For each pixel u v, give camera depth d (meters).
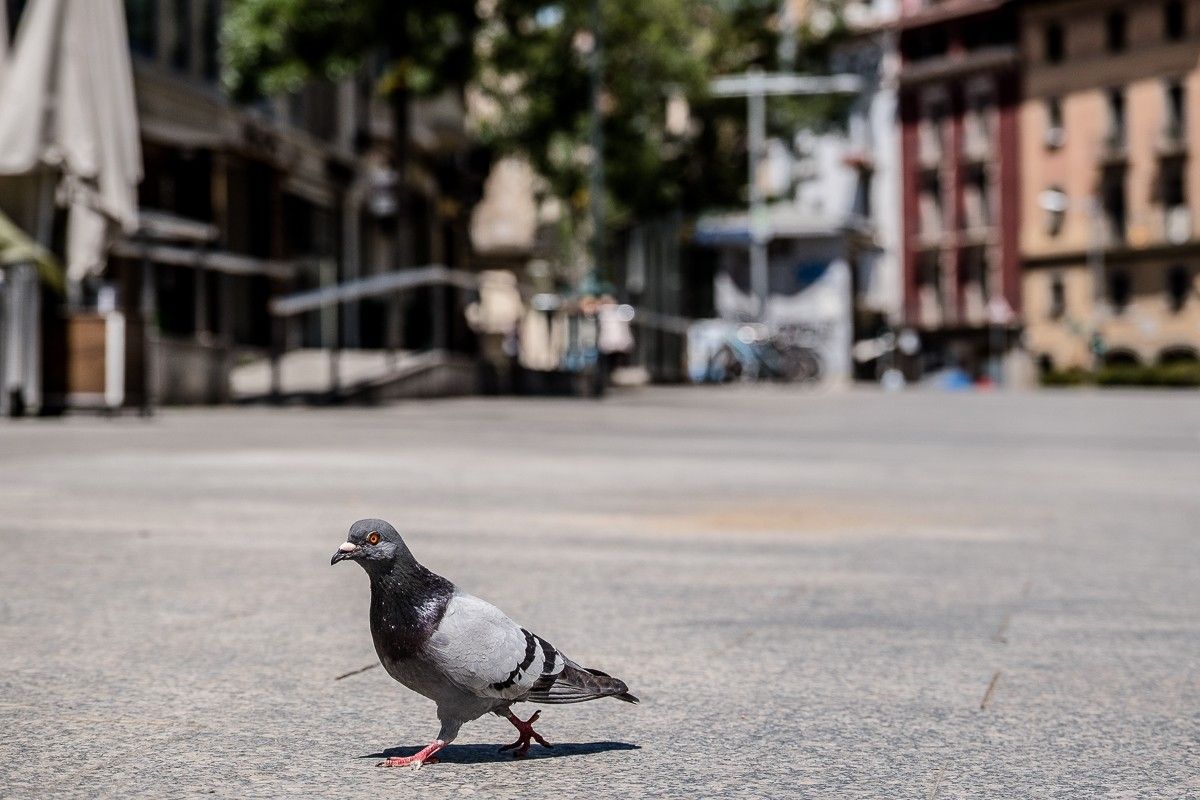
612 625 5.72
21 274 17.84
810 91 61.22
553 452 14.92
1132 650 5.41
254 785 3.56
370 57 36.12
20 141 17.64
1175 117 79.25
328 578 6.68
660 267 60.88
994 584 6.93
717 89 59.56
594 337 35.47
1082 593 6.69
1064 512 10.11
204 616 5.76
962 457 15.52
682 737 4.09
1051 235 83.31
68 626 5.54
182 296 25.98
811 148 66.50
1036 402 36.12
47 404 18.52
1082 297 82.19
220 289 25.59
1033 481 12.59
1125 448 17.39
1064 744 4.09
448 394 29.92
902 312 87.62
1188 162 78.50
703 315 78.31
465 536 8.24
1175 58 78.62
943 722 4.32
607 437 17.88
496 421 21.09
